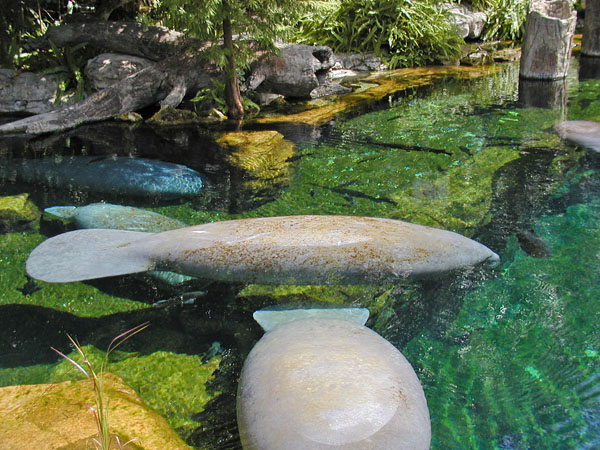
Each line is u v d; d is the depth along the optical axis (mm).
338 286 3668
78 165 6148
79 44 8945
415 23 12523
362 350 2695
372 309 3523
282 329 3006
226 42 7930
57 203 5164
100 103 8164
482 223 4578
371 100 9320
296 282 3516
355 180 5656
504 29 14898
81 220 4605
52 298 3732
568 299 3537
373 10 12562
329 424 2211
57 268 3365
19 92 8555
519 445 2477
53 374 3025
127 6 10375
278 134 7363
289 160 6328
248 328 3443
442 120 7879
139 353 3227
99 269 3389
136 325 3473
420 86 10367
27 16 10609
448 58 12828
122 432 2402
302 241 3570
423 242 3635
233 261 3518
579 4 16250
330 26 12344
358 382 2428
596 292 3588
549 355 3064
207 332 3412
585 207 4809
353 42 12570
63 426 2426
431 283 3686
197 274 3578
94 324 3480
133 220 4555
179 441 2449
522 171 5730
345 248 3521
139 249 3621
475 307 3502
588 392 2779
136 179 5684
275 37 8398
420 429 2299
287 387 2426
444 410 2703
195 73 8547
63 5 11805
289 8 7965
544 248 4145
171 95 8297
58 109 8336
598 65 11891
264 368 2621
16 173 5945
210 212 4973
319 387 2395
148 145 7020
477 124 7598
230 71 8102
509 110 8336
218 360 3164
